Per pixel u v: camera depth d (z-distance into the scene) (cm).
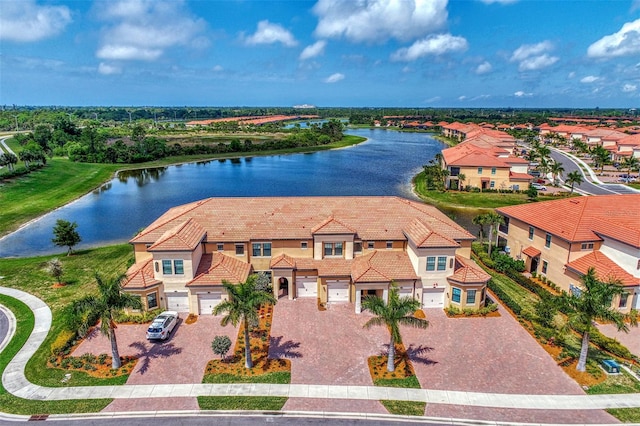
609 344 3209
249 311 2811
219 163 14475
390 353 2912
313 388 2769
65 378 2861
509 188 9312
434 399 2672
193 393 2714
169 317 3469
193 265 3722
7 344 3278
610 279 3250
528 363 3048
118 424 2444
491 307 3759
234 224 4194
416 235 3891
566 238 3984
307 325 3559
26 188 9106
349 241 4019
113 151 13838
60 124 18562
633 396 2695
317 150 17350
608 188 9462
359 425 2448
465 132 19038
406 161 14400
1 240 6325
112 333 2925
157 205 8506
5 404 2600
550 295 3994
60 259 5231
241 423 2458
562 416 2522
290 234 4069
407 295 3841
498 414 2541
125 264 4959
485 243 5734
